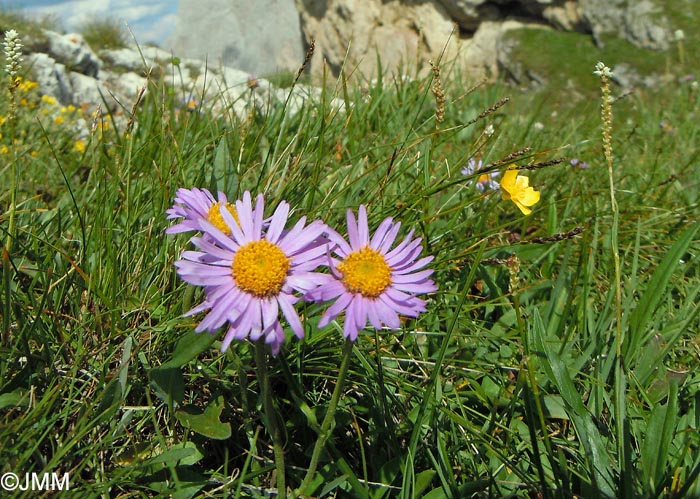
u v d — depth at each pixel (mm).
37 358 289
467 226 452
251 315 212
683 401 326
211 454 290
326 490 263
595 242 395
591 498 266
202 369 303
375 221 382
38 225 394
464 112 780
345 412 297
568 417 311
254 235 231
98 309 325
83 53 1644
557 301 393
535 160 574
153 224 365
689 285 427
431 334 355
